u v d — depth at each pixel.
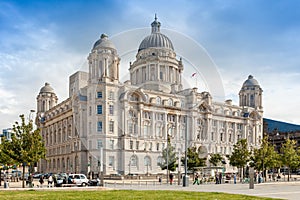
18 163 43.62
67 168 112.94
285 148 79.69
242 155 76.94
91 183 50.94
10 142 44.03
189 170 70.06
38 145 44.62
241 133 128.75
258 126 137.50
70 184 49.62
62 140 119.62
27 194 27.39
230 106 124.69
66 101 114.50
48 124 135.88
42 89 149.62
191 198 23.55
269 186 46.97
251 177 41.34
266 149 75.69
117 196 24.81
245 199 23.69
